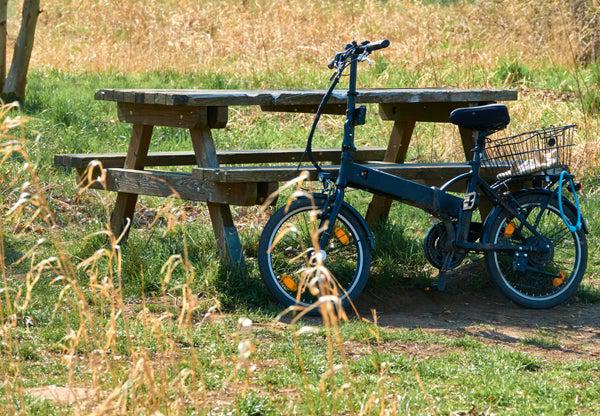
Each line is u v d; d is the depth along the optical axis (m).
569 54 25.86
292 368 7.60
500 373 7.68
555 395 7.19
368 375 7.42
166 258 10.59
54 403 6.39
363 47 9.46
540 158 10.38
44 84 22.50
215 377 7.18
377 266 11.01
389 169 10.45
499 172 10.94
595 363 8.12
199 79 23.89
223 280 9.98
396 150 12.49
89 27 30.94
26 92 20.58
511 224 10.16
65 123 18.09
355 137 18.06
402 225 12.47
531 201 10.17
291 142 17.72
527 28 28.00
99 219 12.34
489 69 24.30
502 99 11.59
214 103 9.94
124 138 17.36
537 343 8.84
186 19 29.50
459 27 29.73
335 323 4.71
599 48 26.06
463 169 10.88
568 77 23.48
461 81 22.33
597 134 16.97
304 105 11.91
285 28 28.42
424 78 22.11
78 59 26.58
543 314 10.01
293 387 7.16
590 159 15.68
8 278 9.84
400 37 29.05
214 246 11.08
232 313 9.39
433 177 10.78
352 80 9.58
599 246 12.37
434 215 10.01
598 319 9.85
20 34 19.25
